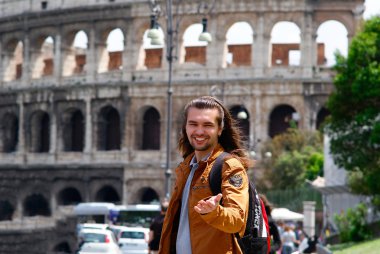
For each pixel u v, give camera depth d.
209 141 15.07
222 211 13.55
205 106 15.15
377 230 79.19
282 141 119.94
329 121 83.44
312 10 124.31
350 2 123.12
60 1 140.00
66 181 137.62
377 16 82.88
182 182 15.24
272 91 124.94
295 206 105.94
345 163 81.81
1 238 131.38
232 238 14.50
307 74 124.25
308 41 124.44
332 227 99.50
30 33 143.12
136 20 132.75
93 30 136.25
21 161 142.25
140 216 104.19
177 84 129.12
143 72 132.12
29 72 143.00
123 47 133.62
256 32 126.19
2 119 146.62
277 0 125.00
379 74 79.25
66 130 139.00
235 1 126.75
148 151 131.62
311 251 56.19
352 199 94.44
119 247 74.06
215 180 14.65
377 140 77.62
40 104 140.88
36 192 140.75
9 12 146.00
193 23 129.00
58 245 127.62
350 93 81.19
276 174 116.12
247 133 128.62
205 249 14.48
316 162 115.94
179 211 15.25
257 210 15.14
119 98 133.25
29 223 130.50
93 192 134.88
